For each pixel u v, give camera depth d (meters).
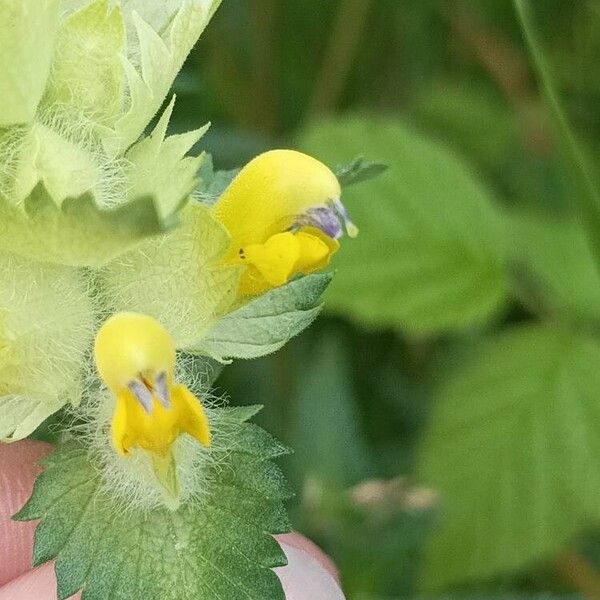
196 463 0.05
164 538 0.05
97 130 0.05
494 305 0.10
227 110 0.13
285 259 0.05
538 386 0.10
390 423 0.12
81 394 0.05
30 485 0.07
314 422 0.10
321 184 0.05
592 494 0.09
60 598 0.05
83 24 0.05
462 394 0.10
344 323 0.12
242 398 0.11
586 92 0.12
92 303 0.05
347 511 0.10
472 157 0.13
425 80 0.14
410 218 0.10
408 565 0.10
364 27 0.13
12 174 0.05
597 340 0.10
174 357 0.05
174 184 0.05
